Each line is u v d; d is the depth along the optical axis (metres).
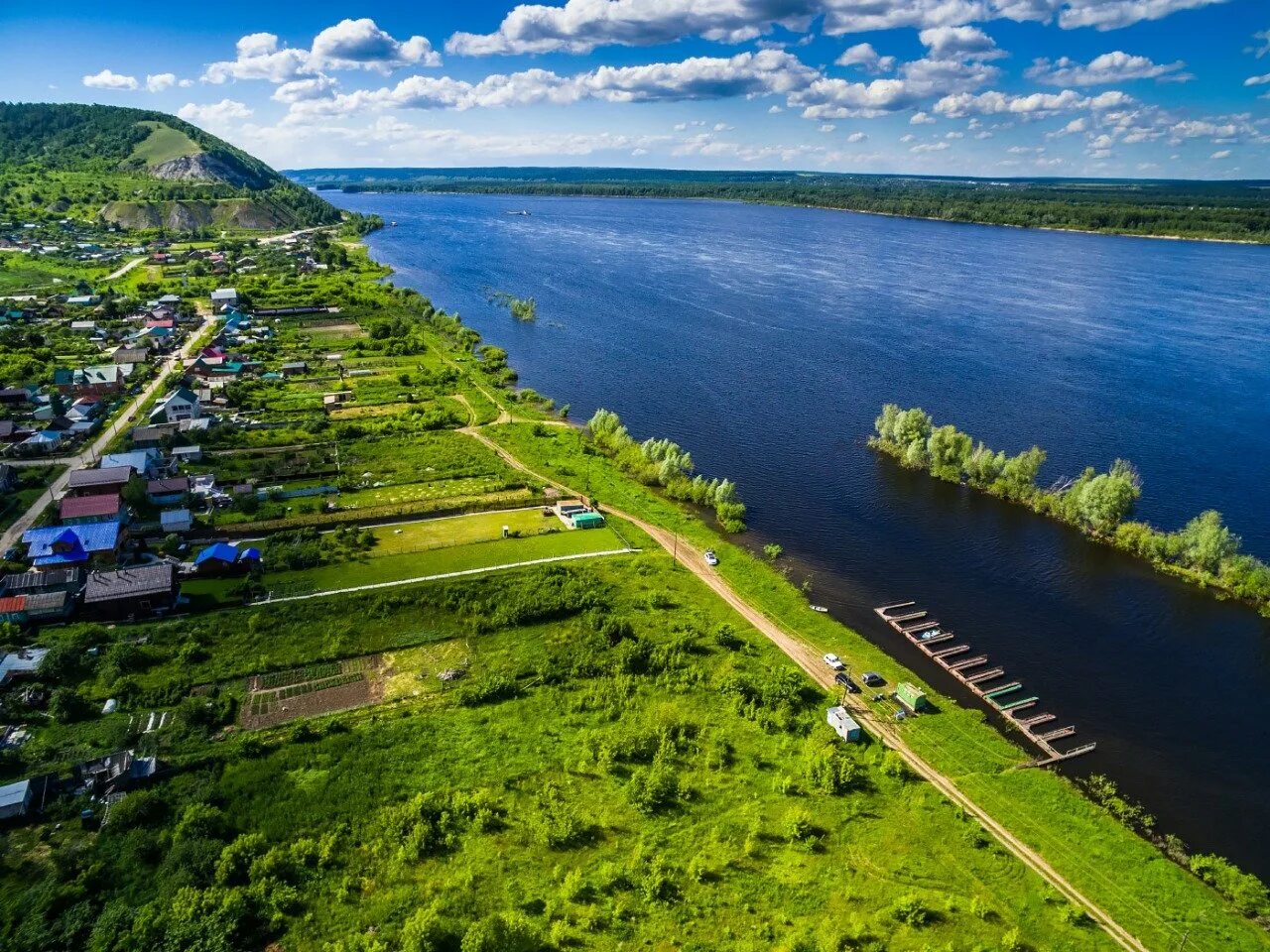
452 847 59.28
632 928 53.19
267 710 73.31
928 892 56.62
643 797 63.47
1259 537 113.81
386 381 173.00
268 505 112.75
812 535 112.56
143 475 114.25
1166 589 101.12
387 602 89.25
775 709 75.00
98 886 54.84
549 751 69.31
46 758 65.44
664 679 78.94
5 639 80.12
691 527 112.94
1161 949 52.91
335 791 63.88
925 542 111.31
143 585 86.81
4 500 109.81
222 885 55.00
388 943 51.50
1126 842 61.84
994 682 82.56
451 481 122.38
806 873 57.94
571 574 97.00
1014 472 124.06
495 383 173.25
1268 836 64.31
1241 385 182.38
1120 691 81.75
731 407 163.12
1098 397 172.62
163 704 73.06
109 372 158.88
